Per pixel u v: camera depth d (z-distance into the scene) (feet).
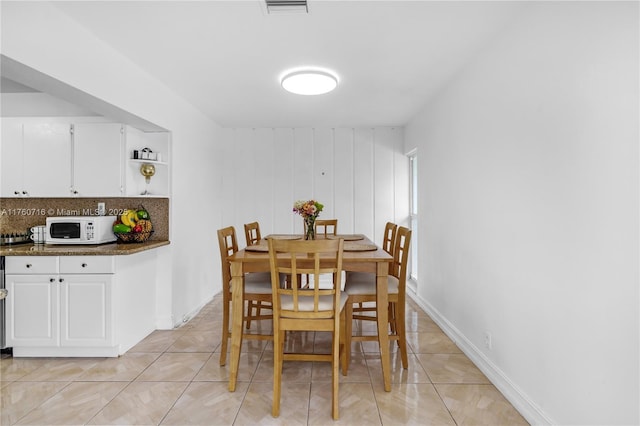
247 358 8.86
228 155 16.53
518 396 6.57
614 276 4.45
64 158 10.22
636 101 4.13
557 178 5.49
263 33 7.46
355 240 11.43
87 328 8.75
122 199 11.28
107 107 8.41
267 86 10.78
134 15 6.74
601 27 4.62
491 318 7.68
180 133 11.82
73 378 7.82
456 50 8.21
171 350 9.43
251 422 6.22
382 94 11.53
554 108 5.56
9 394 7.15
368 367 8.36
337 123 15.71
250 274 9.52
